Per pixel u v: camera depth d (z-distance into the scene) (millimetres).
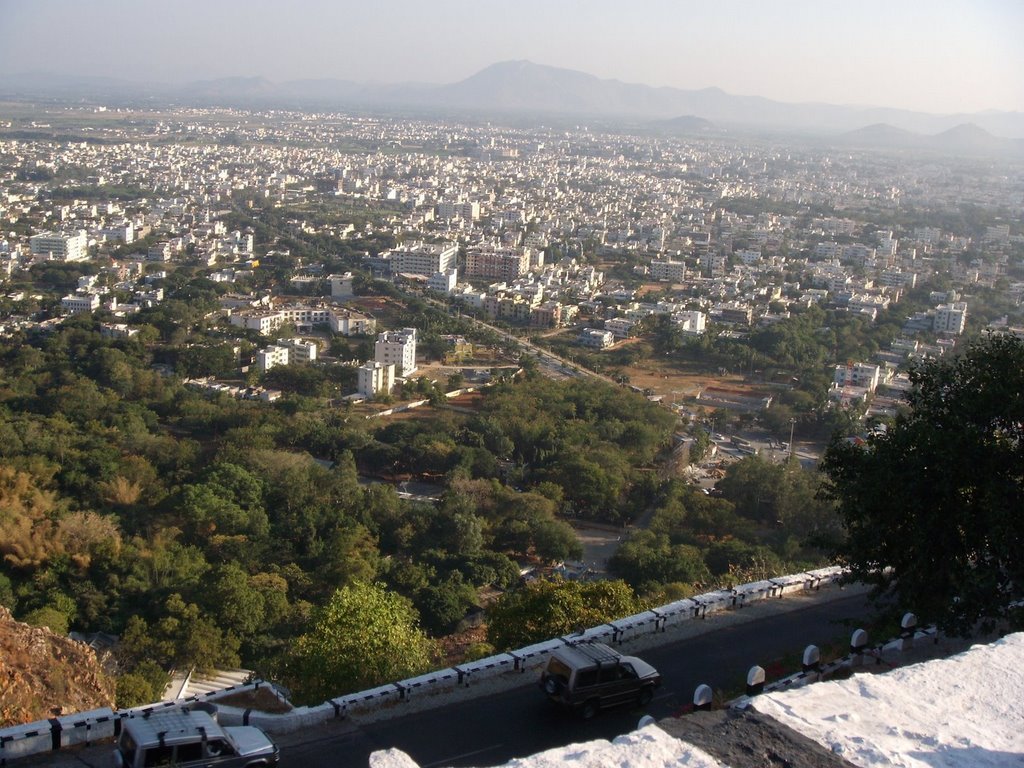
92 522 147875
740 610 66000
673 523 169375
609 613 72875
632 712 49312
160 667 108312
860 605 68000
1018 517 53781
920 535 56406
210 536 158250
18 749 42312
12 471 169375
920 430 58062
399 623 69875
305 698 65000
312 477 183875
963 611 53219
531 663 55406
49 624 116000
